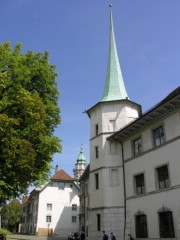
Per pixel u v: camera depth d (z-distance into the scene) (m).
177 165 23.33
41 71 21.86
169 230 23.17
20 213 86.62
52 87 22.75
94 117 35.59
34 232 69.50
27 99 18.64
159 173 25.62
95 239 29.98
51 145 19.98
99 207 30.56
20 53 22.83
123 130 30.14
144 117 26.77
